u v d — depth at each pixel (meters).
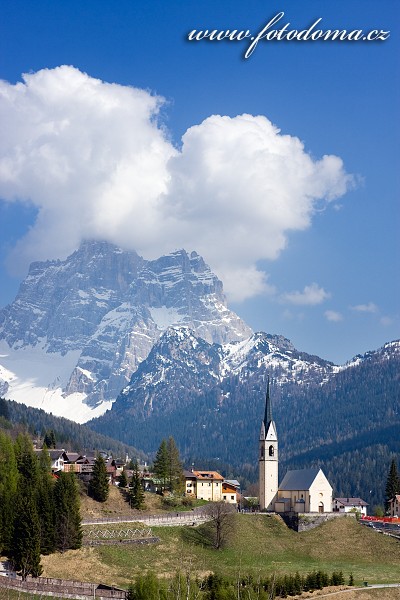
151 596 168.25
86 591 181.88
